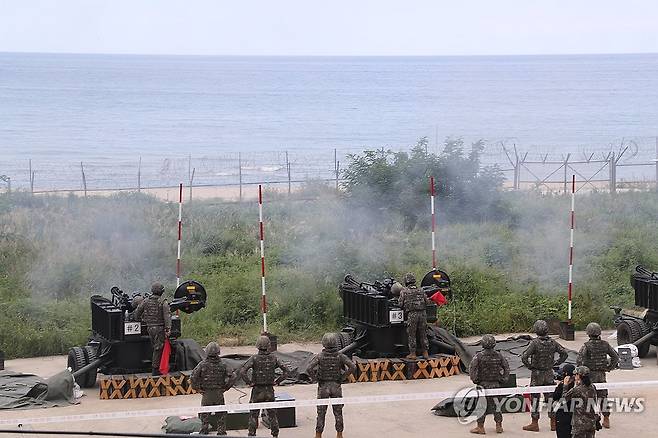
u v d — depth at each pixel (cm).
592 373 4591
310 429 4550
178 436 3491
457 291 7494
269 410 4281
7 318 6688
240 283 7638
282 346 6525
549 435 4425
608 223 10312
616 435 4419
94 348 5488
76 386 5138
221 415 4256
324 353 4400
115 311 5269
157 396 5131
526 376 5466
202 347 6400
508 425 4609
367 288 5784
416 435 4428
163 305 5184
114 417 4522
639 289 6097
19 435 4316
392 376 5459
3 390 5178
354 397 4703
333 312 7106
